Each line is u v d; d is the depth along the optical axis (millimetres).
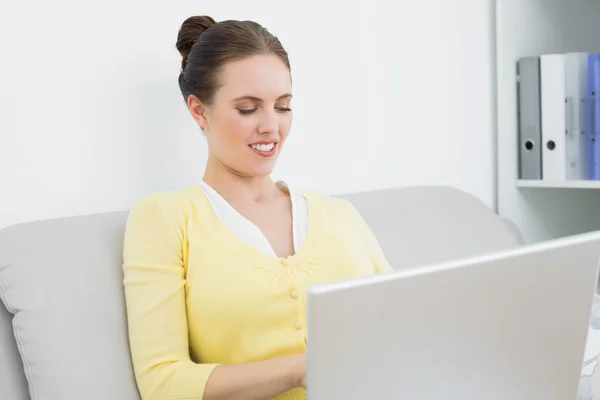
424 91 2154
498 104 2318
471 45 2291
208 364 1226
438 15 2182
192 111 1439
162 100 1608
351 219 1519
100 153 1512
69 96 1464
